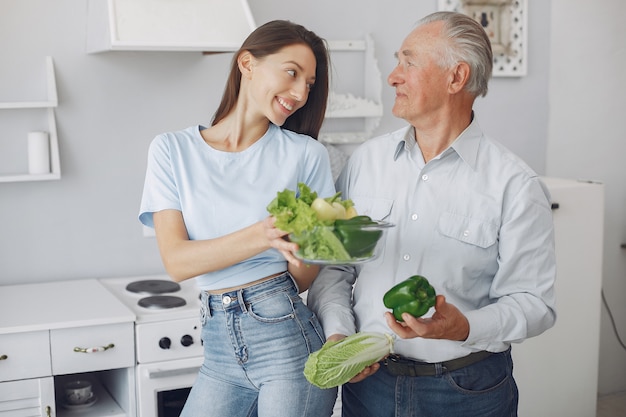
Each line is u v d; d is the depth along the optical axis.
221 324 1.88
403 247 1.95
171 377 2.83
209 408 1.91
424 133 1.98
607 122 4.07
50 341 2.66
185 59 3.28
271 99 1.86
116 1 2.75
